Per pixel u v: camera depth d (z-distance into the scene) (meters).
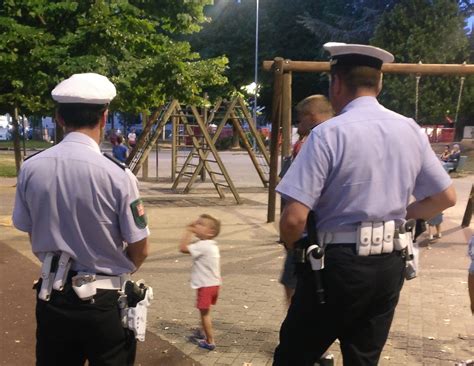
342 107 2.63
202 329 4.74
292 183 2.47
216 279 4.55
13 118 10.08
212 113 15.04
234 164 25.62
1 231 9.07
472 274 4.17
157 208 12.51
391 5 35.84
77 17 8.89
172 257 7.75
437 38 28.95
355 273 2.46
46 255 2.52
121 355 2.60
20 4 8.40
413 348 4.56
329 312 2.53
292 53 42.44
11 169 21.22
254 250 8.30
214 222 4.60
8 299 5.52
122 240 2.58
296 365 2.67
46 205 2.46
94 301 2.47
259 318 5.24
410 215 2.72
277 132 10.05
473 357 4.39
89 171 2.44
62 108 2.55
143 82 9.62
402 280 2.63
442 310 5.55
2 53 8.11
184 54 9.88
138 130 44.41
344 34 35.94
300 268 2.59
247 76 42.41
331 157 2.44
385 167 2.48
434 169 2.64
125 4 8.98
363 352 2.62
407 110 28.31
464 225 10.61
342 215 2.48
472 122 30.03
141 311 2.57
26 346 4.43
